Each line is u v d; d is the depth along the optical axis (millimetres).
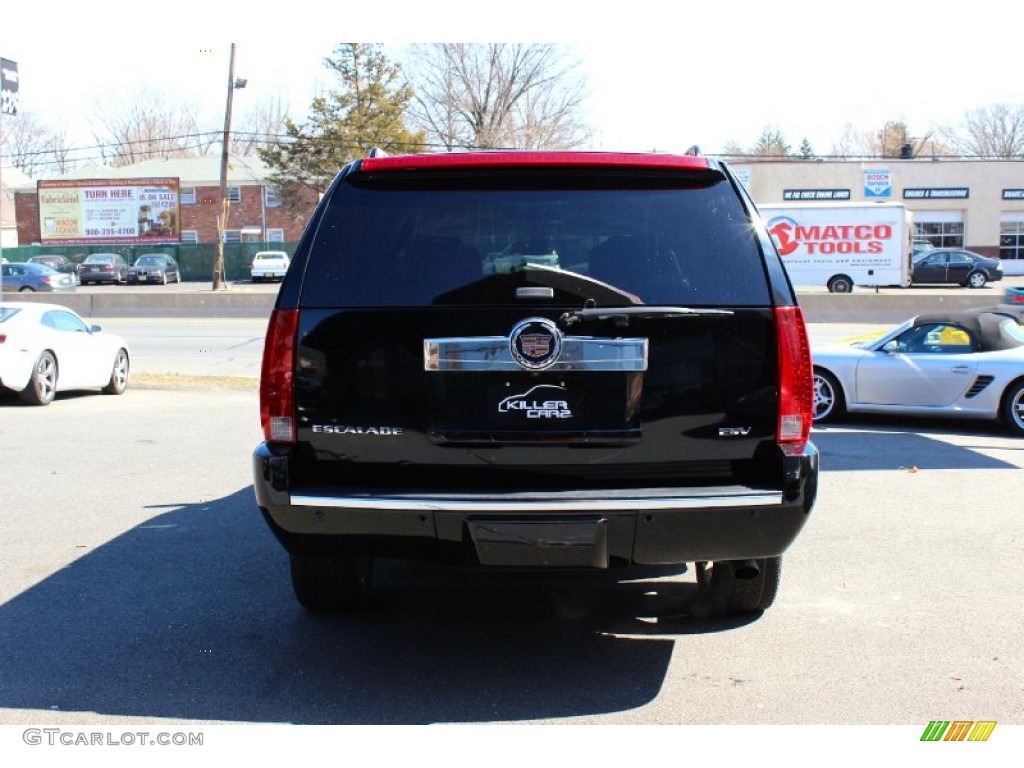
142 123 81438
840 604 5043
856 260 37250
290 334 3814
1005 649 4426
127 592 5227
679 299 3750
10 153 80312
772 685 4055
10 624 4734
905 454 9188
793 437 3773
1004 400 10453
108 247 57875
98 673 4152
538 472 3797
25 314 12391
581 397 3746
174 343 21406
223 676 4133
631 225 3828
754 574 4195
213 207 63219
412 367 3775
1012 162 52594
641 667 4250
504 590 5332
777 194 53625
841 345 11727
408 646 4492
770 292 3773
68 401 13055
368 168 3893
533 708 3842
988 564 5703
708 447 3773
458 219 3850
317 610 4953
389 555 3857
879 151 90688
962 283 40875
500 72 50406
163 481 7945
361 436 3801
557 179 3875
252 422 11102
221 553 5953
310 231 3891
